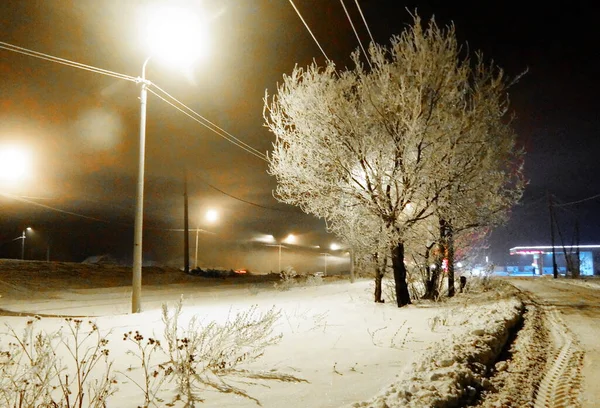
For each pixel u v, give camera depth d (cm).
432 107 1348
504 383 706
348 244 1568
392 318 1204
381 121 1374
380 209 1382
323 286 2659
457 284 2381
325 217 1465
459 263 2031
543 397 652
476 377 677
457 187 1382
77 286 2503
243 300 1770
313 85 1425
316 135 1402
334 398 562
